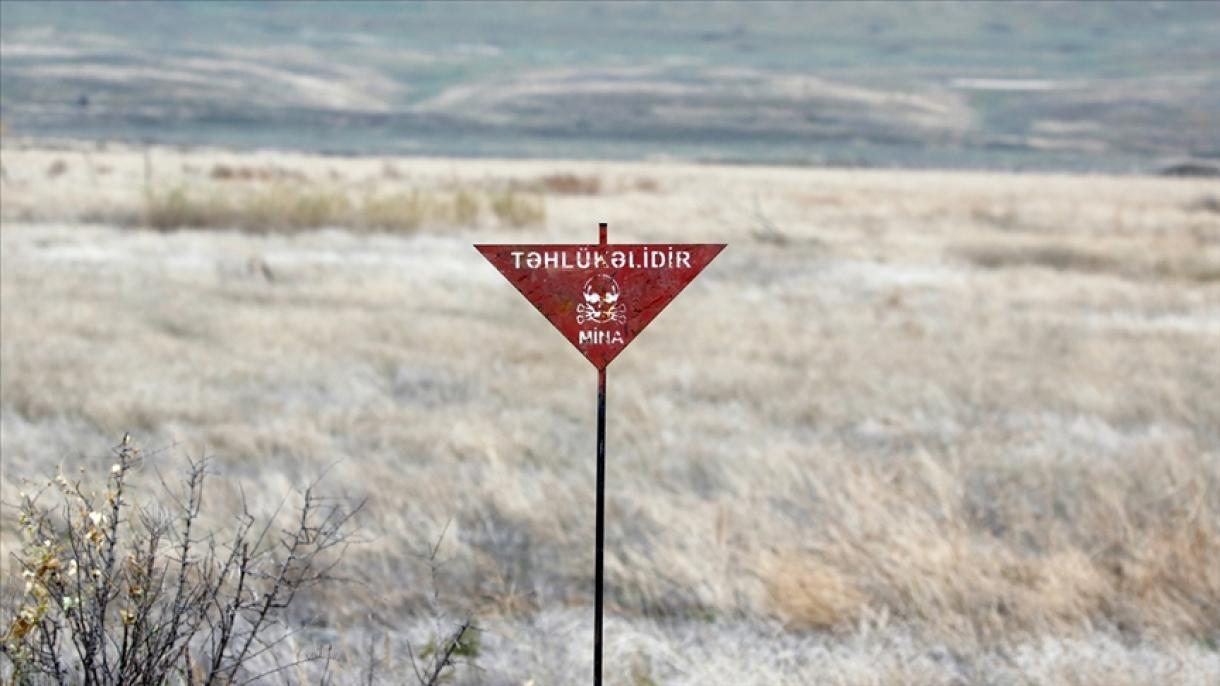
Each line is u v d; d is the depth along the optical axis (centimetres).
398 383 1491
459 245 2934
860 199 5103
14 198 3388
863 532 920
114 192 3659
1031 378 1594
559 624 795
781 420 1359
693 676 708
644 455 1182
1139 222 4125
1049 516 1017
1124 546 917
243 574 584
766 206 4500
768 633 788
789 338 1861
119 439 1139
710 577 838
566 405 1399
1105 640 772
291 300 2083
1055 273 2769
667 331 1912
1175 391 1490
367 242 2920
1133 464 1148
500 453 1163
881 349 1800
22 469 1038
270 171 5122
